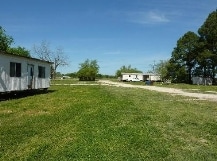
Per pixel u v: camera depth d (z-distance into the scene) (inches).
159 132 431.2
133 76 4384.8
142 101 875.4
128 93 1246.3
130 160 305.9
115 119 525.7
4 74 918.4
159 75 4170.8
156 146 356.5
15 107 716.7
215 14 3250.5
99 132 420.5
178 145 366.3
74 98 959.6
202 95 1182.9
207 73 3390.7
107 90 1466.5
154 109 679.7
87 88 1657.2
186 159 313.1
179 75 3516.2
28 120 527.5
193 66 3531.0
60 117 555.2
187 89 1712.6
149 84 2630.4
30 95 1122.0
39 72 1223.5
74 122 500.7
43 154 323.0
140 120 523.2
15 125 480.4
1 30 2623.0
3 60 911.0
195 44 3368.6
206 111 667.4
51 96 1058.7
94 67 4279.0
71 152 325.4
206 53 3201.3
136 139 382.6
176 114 606.5
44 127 462.9
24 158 309.4
